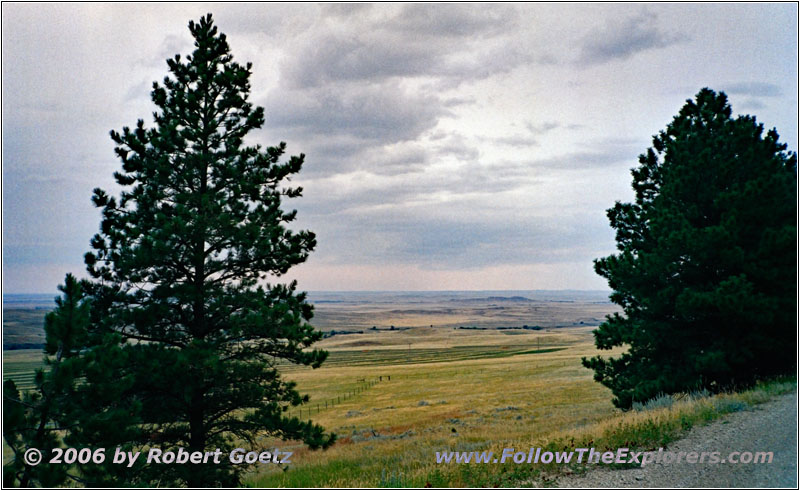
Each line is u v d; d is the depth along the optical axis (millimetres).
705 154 19641
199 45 19766
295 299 19266
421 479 11484
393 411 55656
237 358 17375
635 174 24625
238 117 20156
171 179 18344
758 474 9211
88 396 11484
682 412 14047
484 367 105750
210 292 17469
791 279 17484
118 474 12227
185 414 17188
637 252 22922
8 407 10273
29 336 168375
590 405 40344
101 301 16922
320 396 81250
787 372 18328
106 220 17938
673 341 19859
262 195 19766
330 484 13195
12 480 10117
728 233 17625
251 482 16516
